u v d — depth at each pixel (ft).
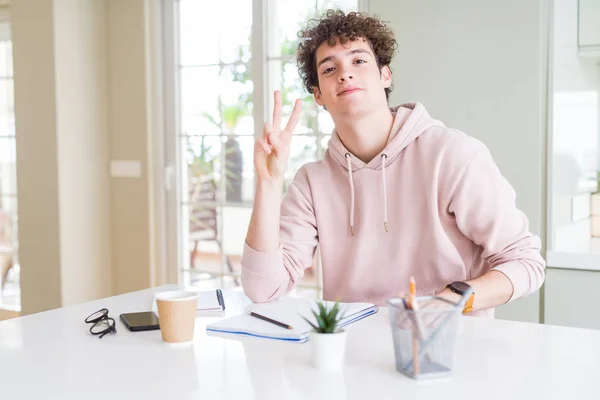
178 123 12.66
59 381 3.26
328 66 5.32
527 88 8.05
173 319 3.88
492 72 8.27
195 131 12.52
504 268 4.75
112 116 13.08
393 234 5.37
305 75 5.88
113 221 13.20
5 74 13.91
